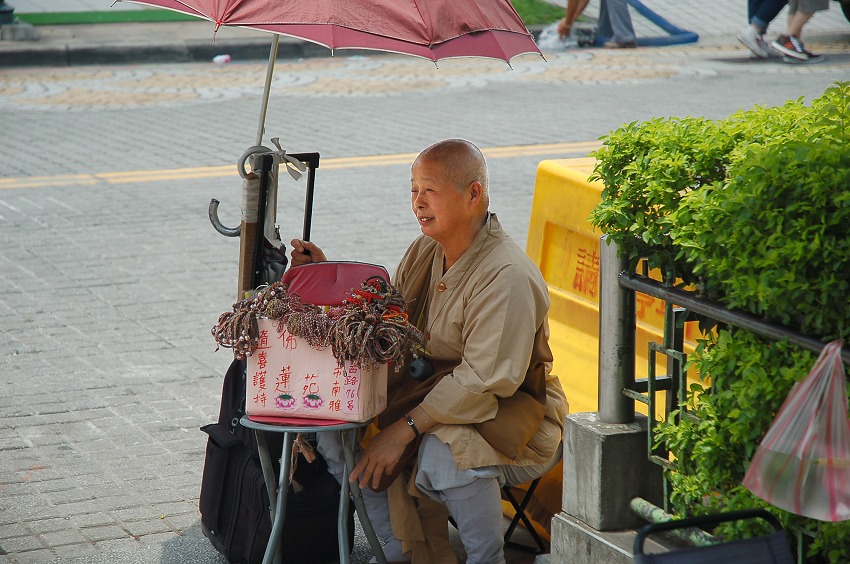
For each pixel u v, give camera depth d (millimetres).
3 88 54000
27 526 15688
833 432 9070
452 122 46062
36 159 40125
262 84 55312
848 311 9406
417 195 13484
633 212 11711
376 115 47625
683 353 11422
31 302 25766
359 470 13117
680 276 11742
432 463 13102
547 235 17188
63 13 70375
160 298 26281
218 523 14594
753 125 11375
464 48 12516
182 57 62438
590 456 12430
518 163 39000
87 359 22438
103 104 50375
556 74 57125
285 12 11844
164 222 32562
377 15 11984
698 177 11430
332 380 12477
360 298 12648
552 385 14383
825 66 58062
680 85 53438
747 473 9492
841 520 9109
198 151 41438
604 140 12312
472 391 12914
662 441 11734
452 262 13820
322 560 14438
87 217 32906
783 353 10016
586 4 65312
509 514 15742
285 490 13133
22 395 20531
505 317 13023
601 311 12477
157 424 19438
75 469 17594
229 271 28422
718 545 9484
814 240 9477
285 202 34656
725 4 74750
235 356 12648
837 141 9914
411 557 14117
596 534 12359
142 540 15367
